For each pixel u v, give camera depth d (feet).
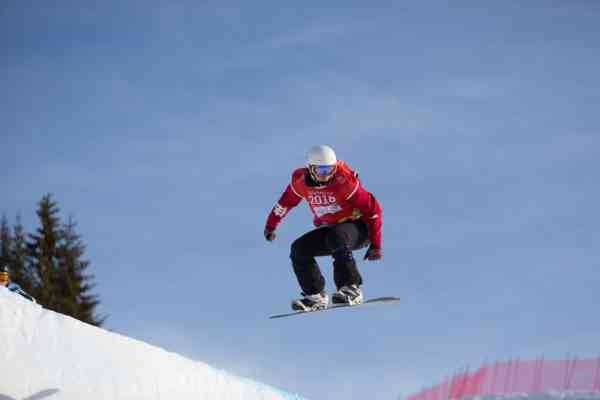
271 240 73.15
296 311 68.85
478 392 61.41
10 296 62.39
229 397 64.44
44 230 311.27
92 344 61.77
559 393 59.06
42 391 57.98
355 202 68.95
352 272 68.18
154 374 61.98
